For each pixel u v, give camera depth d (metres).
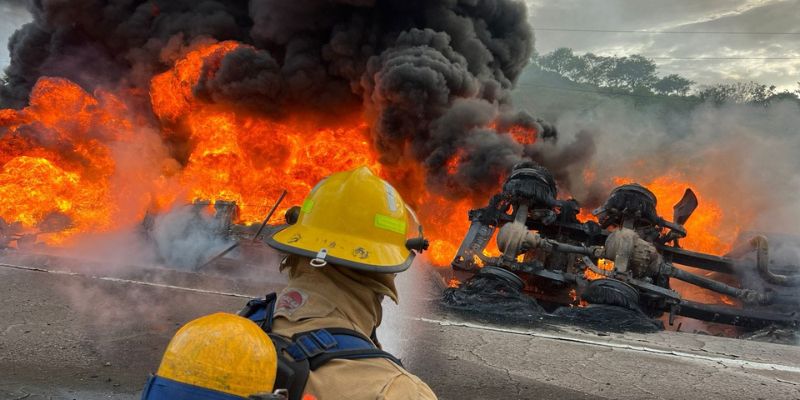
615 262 9.95
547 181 10.69
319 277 1.41
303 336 1.28
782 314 10.23
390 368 1.27
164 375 1.12
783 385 5.76
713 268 10.96
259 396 1.09
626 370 5.90
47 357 4.91
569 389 5.19
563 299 10.80
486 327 7.45
